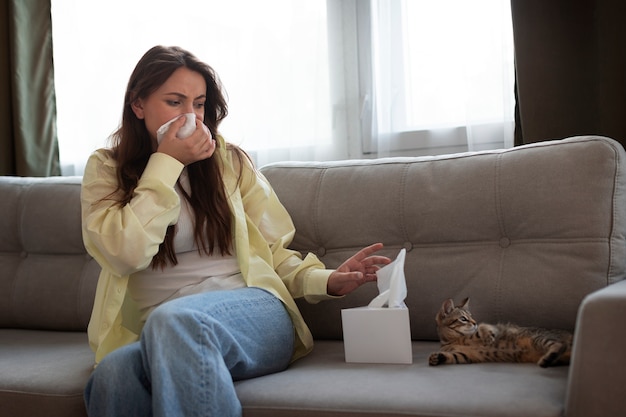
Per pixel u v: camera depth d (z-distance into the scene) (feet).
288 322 5.42
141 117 5.72
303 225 6.57
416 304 5.97
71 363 5.59
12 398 5.08
